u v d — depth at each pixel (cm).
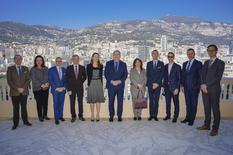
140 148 417
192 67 545
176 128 535
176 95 569
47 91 582
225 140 461
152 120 601
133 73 586
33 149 412
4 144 436
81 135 486
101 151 404
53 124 564
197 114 634
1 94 618
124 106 627
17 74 522
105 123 573
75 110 611
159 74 576
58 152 400
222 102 637
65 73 574
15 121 529
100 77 573
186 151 405
